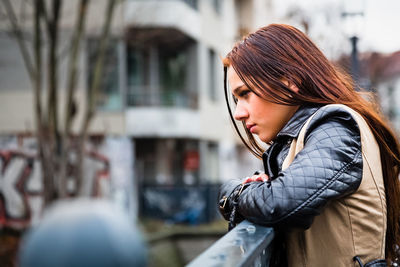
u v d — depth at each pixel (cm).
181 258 1223
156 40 1784
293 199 118
